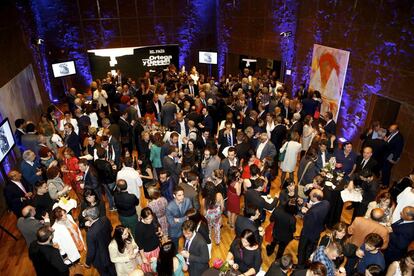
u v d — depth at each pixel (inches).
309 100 314.2
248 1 439.5
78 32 464.8
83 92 498.3
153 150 230.5
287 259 121.1
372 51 275.9
